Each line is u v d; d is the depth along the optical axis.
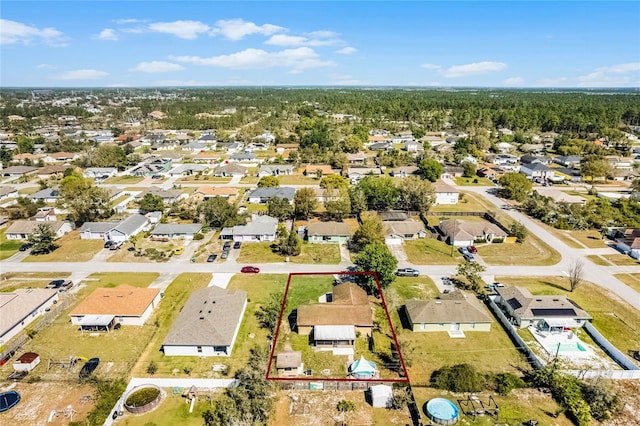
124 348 49.31
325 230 81.44
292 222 91.88
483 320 52.47
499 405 40.34
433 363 46.44
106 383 41.81
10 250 77.81
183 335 48.44
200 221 90.88
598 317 55.88
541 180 127.06
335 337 49.12
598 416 38.91
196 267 70.50
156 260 73.25
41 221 90.25
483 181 129.62
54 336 51.59
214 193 110.56
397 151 161.25
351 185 117.31
